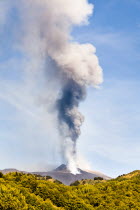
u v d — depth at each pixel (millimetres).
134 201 60062
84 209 50031
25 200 38188
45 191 51000
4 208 33281
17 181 54438
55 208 42219
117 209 55188
